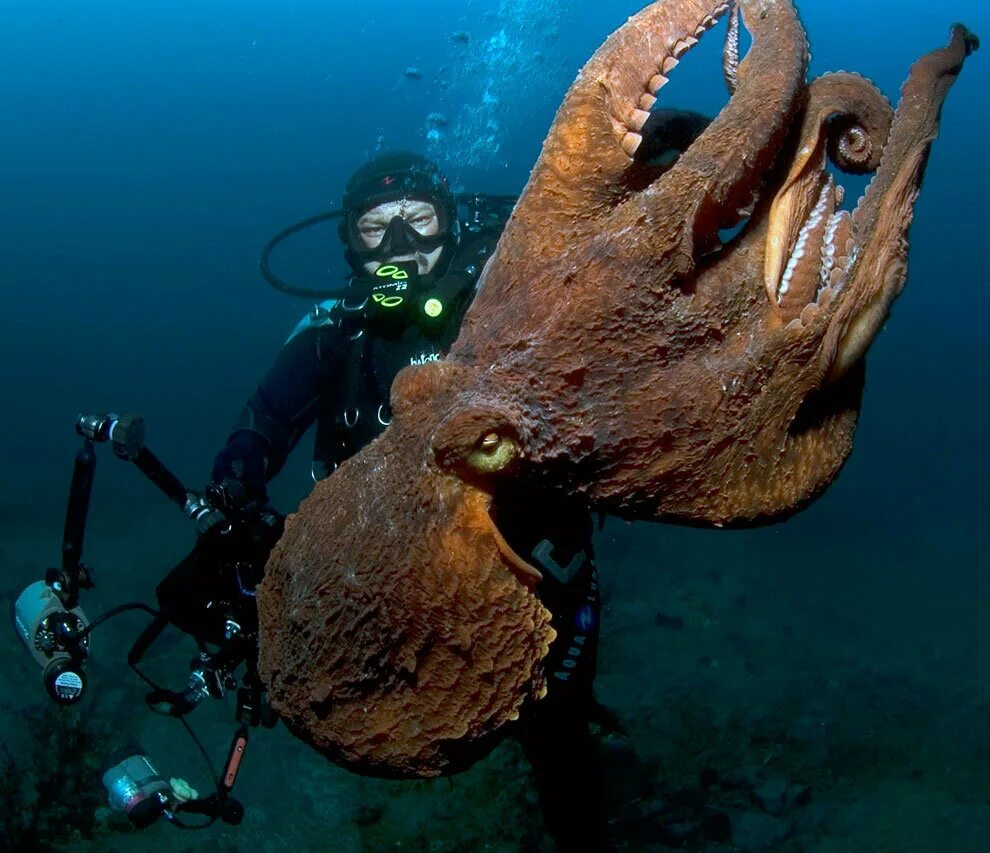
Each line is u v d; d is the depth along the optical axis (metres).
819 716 5.91
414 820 4.50
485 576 1.12
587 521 1.84
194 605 2.32
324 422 3.03
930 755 5.37
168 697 2.42
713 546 10.58
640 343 1.18
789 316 1.24
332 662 1.16
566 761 2.71
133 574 9.14
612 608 8.07
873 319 1.22
